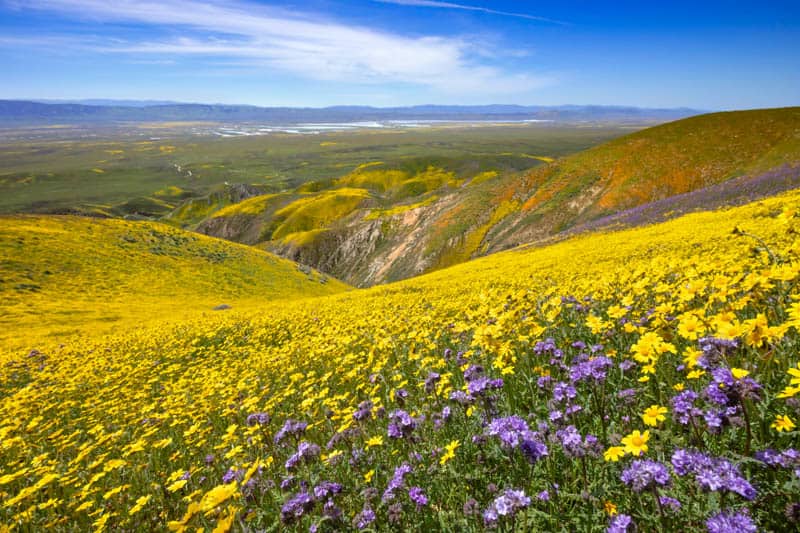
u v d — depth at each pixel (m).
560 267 26.89
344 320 17.38
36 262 59.66
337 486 3.51
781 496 2.43
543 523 2.90
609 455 2.80
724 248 14.60
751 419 2.99
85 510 5.52
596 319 5.01
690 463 2.43
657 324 4.33
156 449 7.02
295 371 10.90
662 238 30.25
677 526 2.46
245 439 6.11
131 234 78.00
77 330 37.94
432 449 4.03
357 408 5.84
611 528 2.37
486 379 4.12
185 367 16.77
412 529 3.15
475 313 9.52
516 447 3.20
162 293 61.59
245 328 22.70
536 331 5.44
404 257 117.50
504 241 95.38
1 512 5.54
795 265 3.88
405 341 9.47
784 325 3.12
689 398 3.05
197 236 88.19
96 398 12.23
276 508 4.09
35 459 6.98
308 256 148.00
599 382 3.44
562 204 93.56
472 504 3.06
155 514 4.96
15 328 39.84
